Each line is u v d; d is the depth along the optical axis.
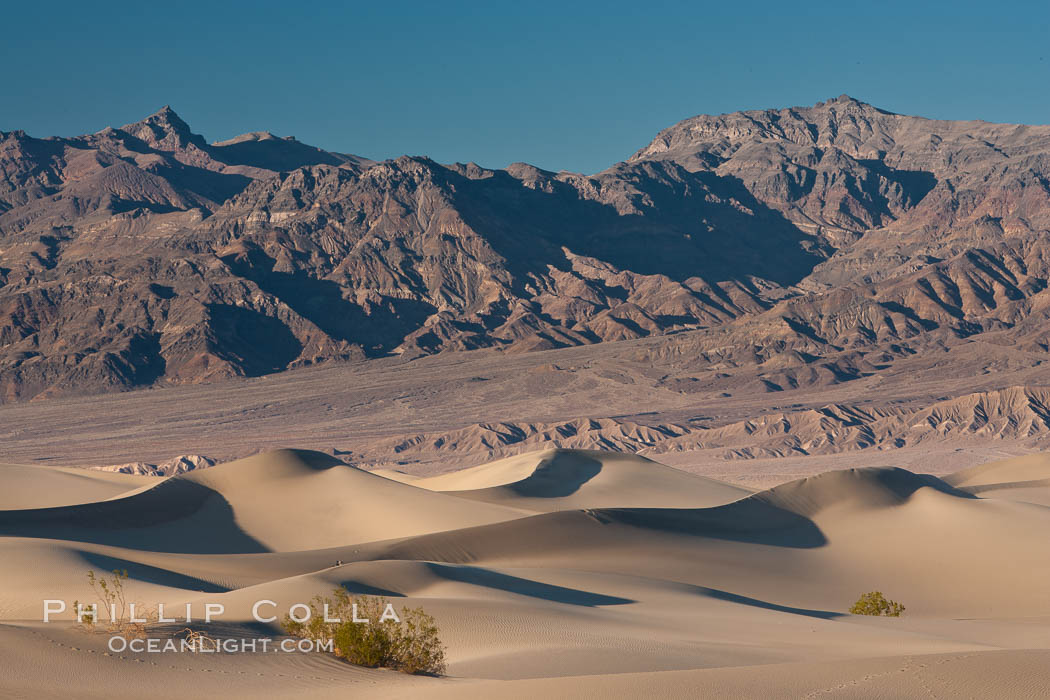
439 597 75.25
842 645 67.19
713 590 104.12
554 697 42.25
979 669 44.28
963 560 127.75
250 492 161.62
